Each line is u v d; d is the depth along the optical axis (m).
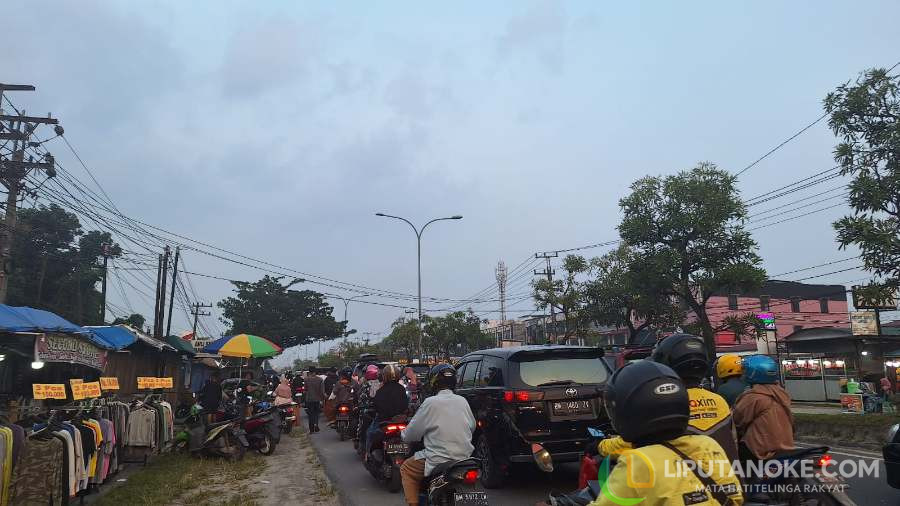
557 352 7.61
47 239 33.91
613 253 27.23
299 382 19.98
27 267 33.19
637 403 2.00
